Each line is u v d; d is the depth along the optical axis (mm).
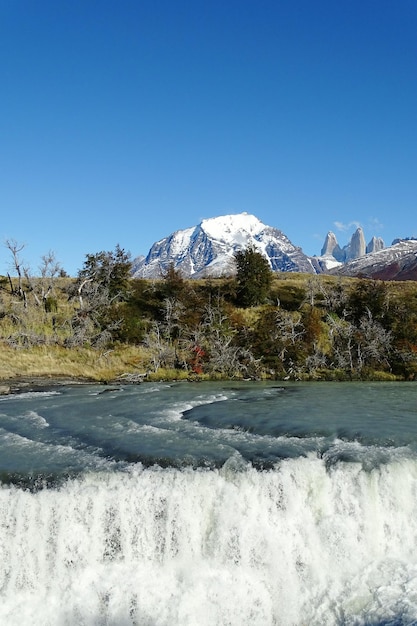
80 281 67188
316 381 52062
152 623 16250
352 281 86250
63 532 17703
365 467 19922
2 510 17812
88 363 54000
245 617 16688
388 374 54938
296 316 64000
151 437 25359
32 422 29547
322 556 18578
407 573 17547
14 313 60312
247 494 19109
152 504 18484
